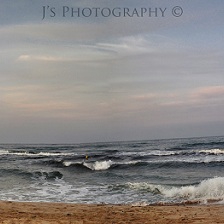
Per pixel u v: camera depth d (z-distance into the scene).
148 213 9.30
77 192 15.31
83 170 26.47
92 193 14.95
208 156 31.47
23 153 51.56
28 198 13.89
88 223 7.89
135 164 27.52
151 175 21.75
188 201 12.11
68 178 21.25
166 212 9.42
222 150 35.44
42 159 37.62
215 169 23.66
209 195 13.13
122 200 13.21
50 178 21.03
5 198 13.91
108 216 8.80
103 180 20.09
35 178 21.05
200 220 8.25
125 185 16.23
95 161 31.89
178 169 24.52
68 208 10.06
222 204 11.16
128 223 7.94
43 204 10.76
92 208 10.17
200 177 19.97
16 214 8.62
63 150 60.91
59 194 14.81
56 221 7.90
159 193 14.30
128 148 55.09
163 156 33.84
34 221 7.78
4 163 33.94
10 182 19.27
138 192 14.73
